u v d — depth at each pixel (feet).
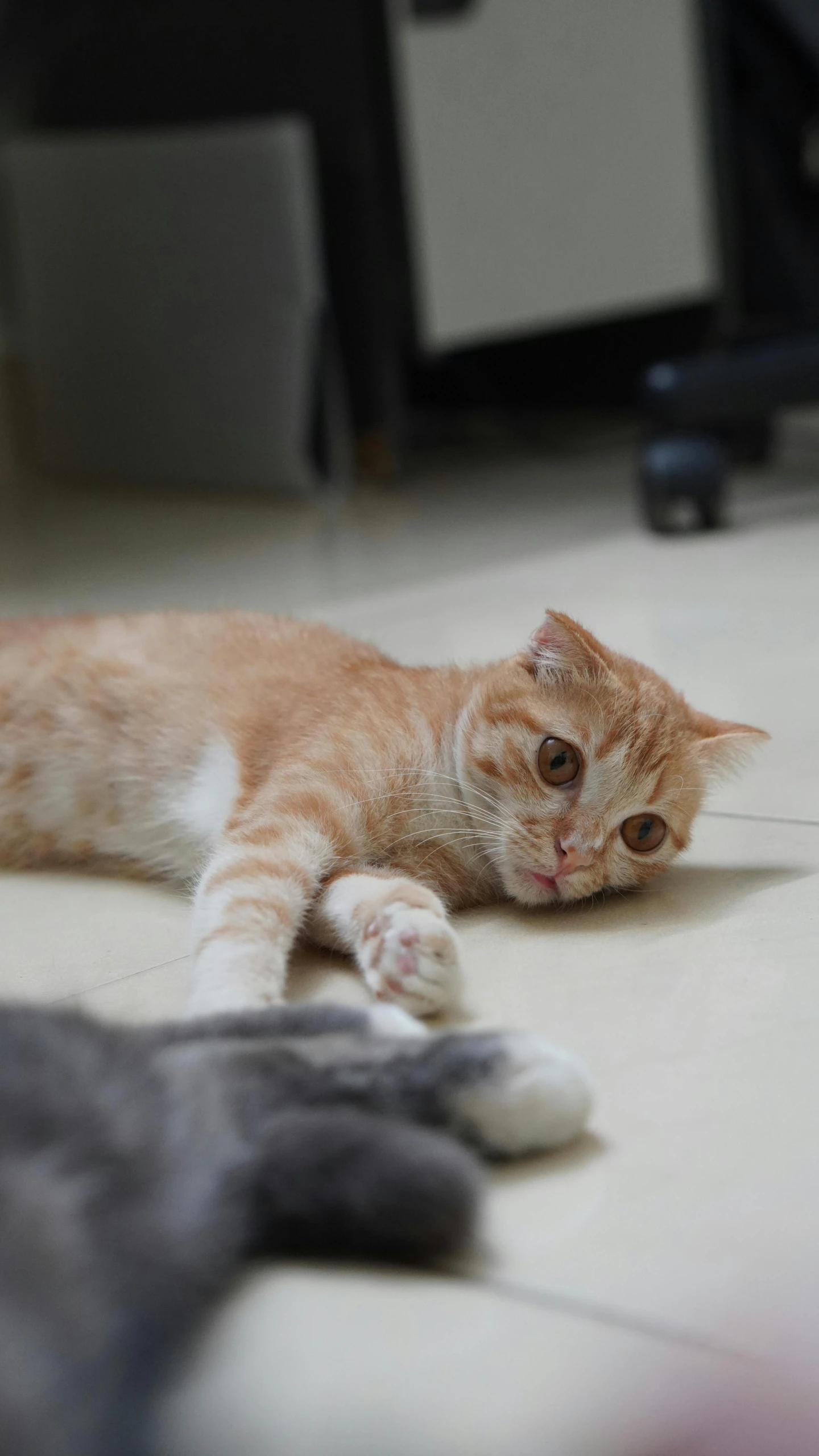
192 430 7.00
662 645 4.29
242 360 6.65
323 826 2.97
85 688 3.38
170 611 3.65
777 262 6.76
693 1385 1.93
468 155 6.27
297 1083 2.23
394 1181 2.11
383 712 3.16
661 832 3.06
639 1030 2.55
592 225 6.54
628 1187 2.24
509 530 5.90
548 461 7.34
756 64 6.53
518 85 6.26
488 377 8.59
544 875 3.01
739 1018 2.56
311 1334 2.04
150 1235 1.99
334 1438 1.88
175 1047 2.28
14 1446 1.56
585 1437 1.85
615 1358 2.00
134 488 7.34
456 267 6.40
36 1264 1.79
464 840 3.13
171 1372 1.97
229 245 6.50
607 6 6.29
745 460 6.78
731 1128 2.32
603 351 8.04
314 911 2.92
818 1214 2.18
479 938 2.93
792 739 3.61
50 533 6.41
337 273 6.74
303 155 6.18
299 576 5.27
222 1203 2.09
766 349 5.77
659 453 5.58
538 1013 2.62
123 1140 2.04
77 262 7.22
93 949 2.98
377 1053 2.29
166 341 6.95
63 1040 2.16
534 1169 2.28
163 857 3.33
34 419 7.89
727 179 6.59
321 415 6.72
